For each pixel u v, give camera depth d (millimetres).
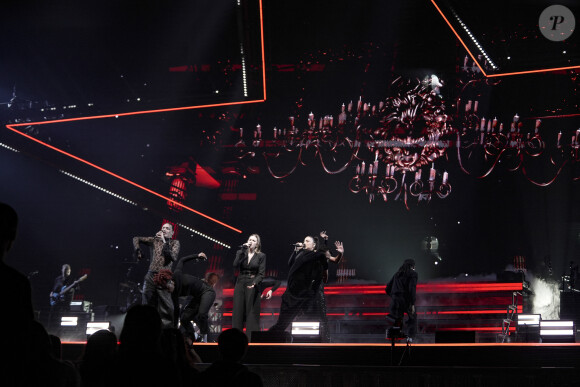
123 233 26609
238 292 9945
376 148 32094
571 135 30016
